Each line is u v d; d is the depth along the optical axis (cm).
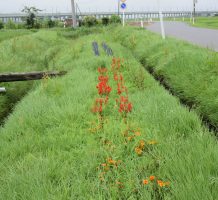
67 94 713
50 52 1680
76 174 392
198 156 384
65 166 411
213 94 666
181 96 767
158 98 646
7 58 1304
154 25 4641
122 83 768
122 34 2250
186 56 947
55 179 388
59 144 486
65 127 541
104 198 342
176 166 371
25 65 1248
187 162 377
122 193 360
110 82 816
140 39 1728
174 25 4369
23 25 4250
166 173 369
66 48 1789
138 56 1356
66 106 619
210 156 384
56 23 4694
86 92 716
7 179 394
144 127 519
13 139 526
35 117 593
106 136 504
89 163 419
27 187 363
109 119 569
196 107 669
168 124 509
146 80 834
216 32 2559
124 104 578
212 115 600
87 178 395
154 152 426
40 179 375
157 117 539
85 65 1024
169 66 954
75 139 495
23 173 397
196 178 338
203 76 771
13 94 921
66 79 862
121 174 400
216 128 577
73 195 347
